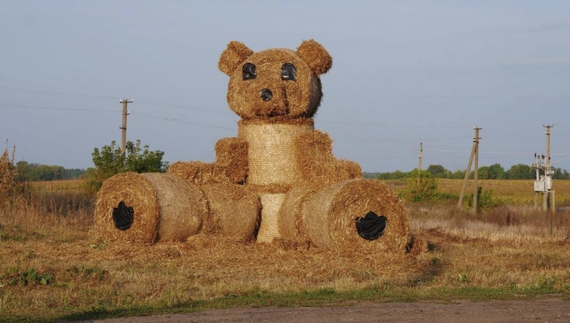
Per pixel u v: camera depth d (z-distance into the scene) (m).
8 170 27.31
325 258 17.31
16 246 18.70
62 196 29.75
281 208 20.22
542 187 51.22
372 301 12.16
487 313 11.14
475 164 49.59
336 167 19.69
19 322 10.27
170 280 14.02
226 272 15.29
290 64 20.61
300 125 20.75
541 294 13.06
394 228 18.42
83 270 14.23
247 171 20.92
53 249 18.11
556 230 29.83
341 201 18.08
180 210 18.84
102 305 11.59
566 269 16.77
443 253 19.89
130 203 18.72
